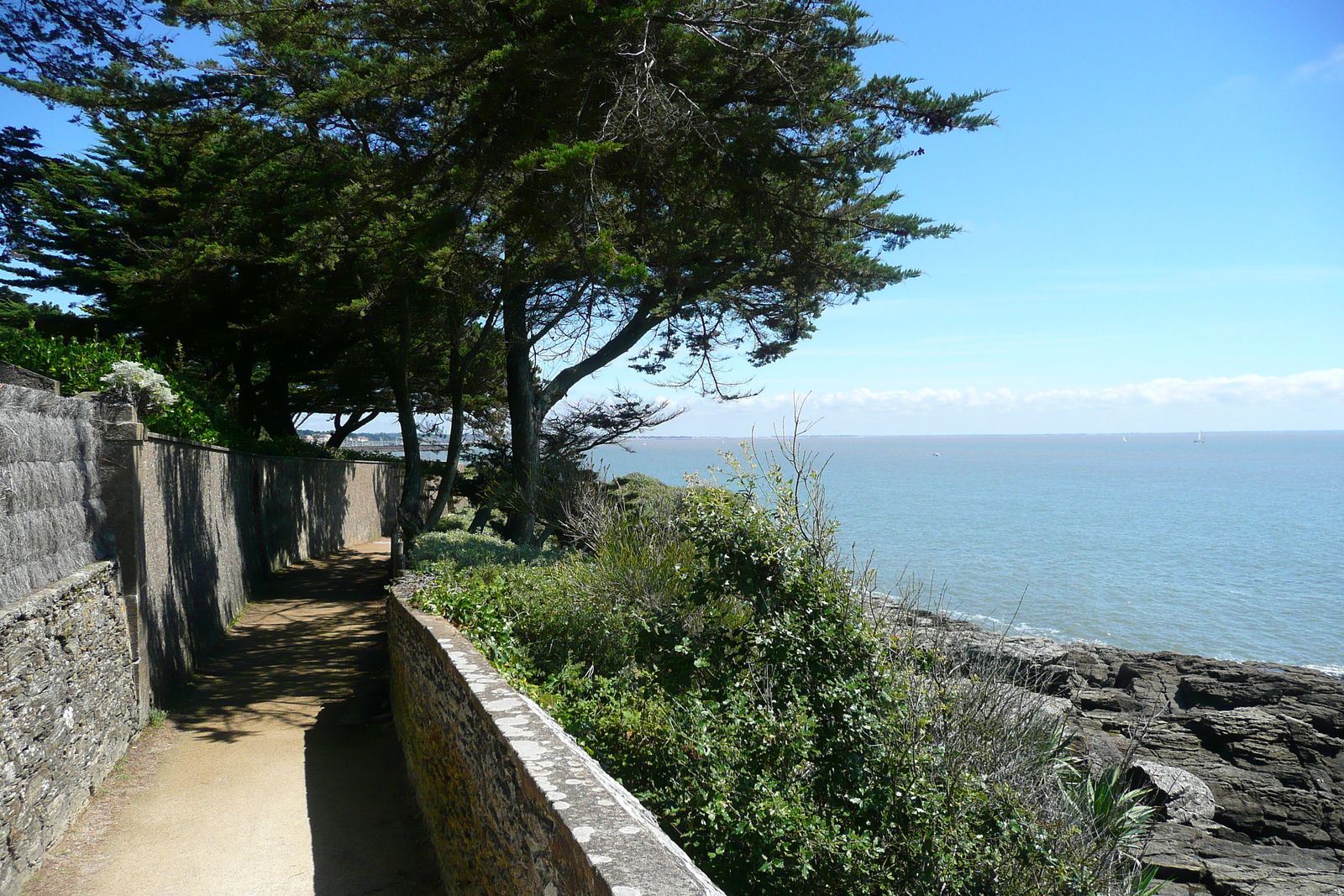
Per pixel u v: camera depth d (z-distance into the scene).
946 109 10.52
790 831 4.04
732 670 5.60
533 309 15.49
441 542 11.55
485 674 4.32
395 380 16.50
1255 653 20.48
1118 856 5.70
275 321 16.28
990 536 42.03
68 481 6.16
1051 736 6.57
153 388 8.54
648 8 9.23
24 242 20.55
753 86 11.06
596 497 13.88
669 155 10.54
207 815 5.84
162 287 17.86
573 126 9.94
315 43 13.95
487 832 3.59
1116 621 23.41
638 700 5.41
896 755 4.68
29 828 4.76
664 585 7.47
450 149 11.34
